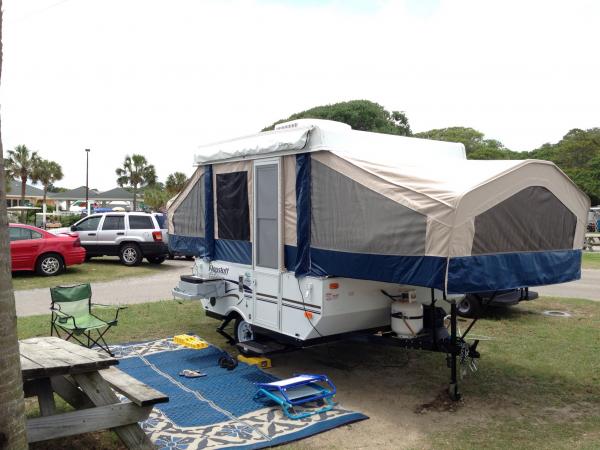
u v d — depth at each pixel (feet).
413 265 14.84
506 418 15.76
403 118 133.18
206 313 24.64
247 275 21.44
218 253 23.52
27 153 162.61
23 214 113.29
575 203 17.43
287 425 15.07
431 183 14.94
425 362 21.33
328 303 17.62
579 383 18.75
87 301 22.00
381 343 18.43
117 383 13.61
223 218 23.02
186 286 22.90
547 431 14.83
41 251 44.68
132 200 175.11
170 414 15.85
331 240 17.48
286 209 19.40
